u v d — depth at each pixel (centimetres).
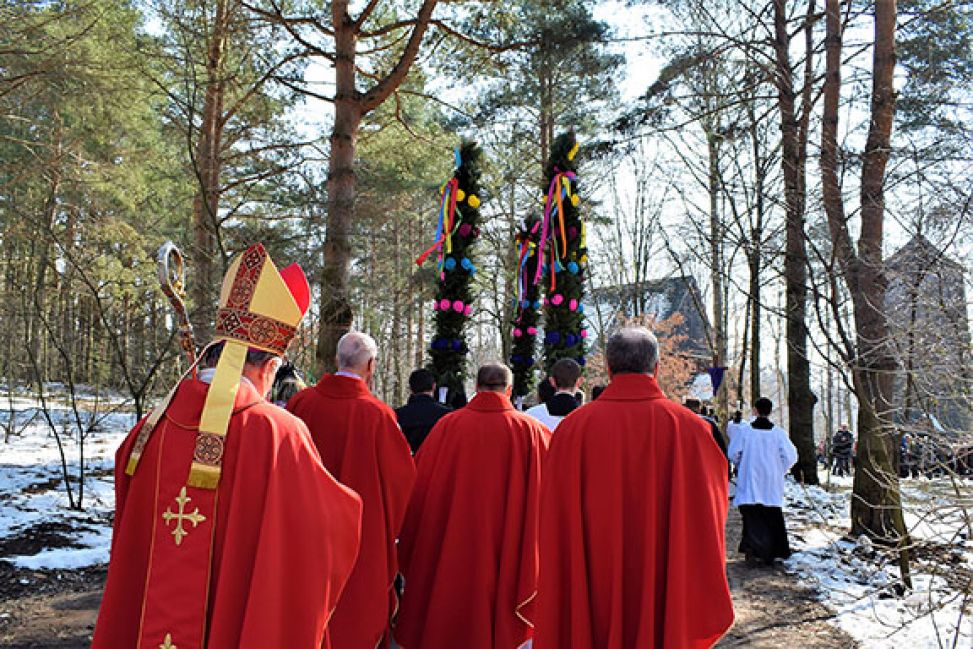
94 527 742
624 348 325
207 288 1046
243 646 195
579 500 310
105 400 1545
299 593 208
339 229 985
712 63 1172
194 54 1028
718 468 309
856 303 637
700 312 1462
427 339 3291
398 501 390
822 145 744
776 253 785
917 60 1027
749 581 646
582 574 304
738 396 1418
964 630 477
